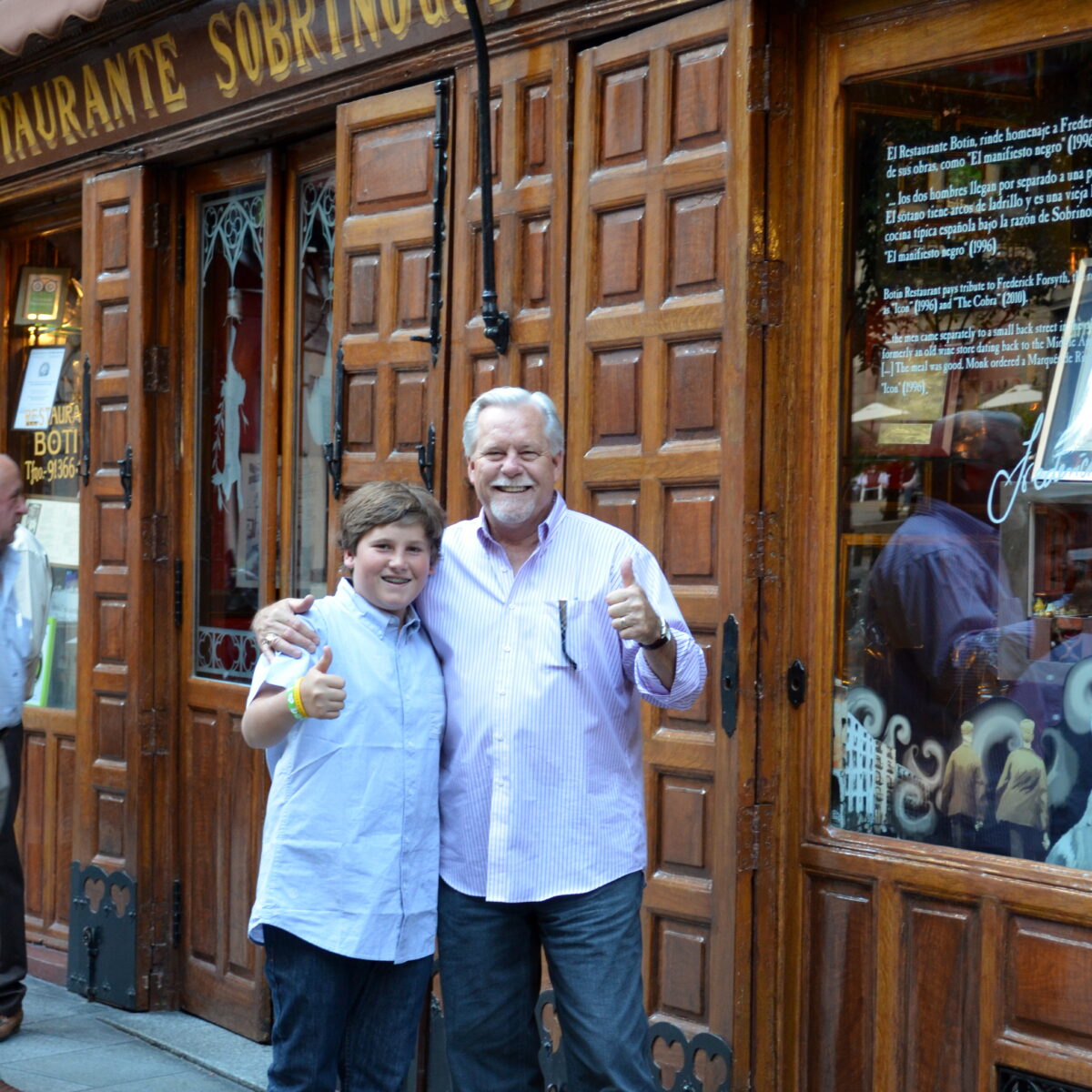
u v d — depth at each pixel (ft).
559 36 14.12
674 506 13.07
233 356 19.10
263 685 10.33
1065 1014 11.03
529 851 10.48
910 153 12.32
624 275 13.48
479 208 14.90
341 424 16.53
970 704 11.96
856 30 12.49
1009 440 11.78
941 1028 11.77
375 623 10.60
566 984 10.47
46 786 22.02
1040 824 11.49
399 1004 10.84
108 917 19.75
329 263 17.81
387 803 10.44
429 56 15.47
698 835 12.85
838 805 12.66
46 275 22.61
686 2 12.95
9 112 21.72
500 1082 10.95
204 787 19.19
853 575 12.67
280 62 17.13
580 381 13.84
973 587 11.98
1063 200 11.46
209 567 19.39
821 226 12.66
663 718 13.15
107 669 19.97
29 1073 16.94
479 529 10.91
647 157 13.32
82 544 20.45
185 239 19.81
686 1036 12.82
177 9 18.25
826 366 12.66
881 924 12.10
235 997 18.44
